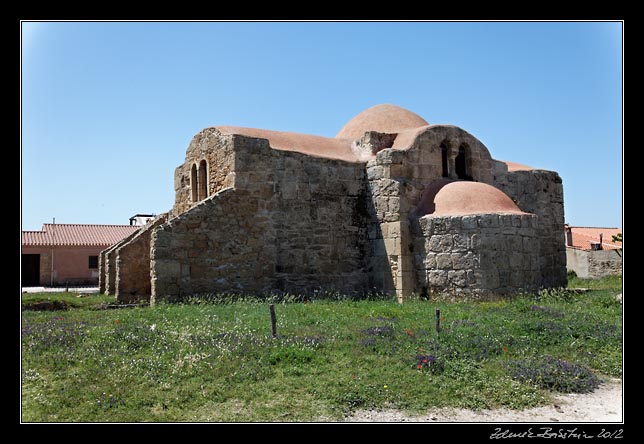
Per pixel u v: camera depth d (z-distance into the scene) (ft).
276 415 22.21
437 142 61.82
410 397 24.38
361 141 63.82
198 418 21.84
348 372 27.09
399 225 56.54
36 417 21.52
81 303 53.78
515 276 52.31
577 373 27.55
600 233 133.49
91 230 139.64
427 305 48.01
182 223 49.73
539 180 69.10
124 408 22.75
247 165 54.08
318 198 57.98
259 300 50.98
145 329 34.14
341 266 58.59
